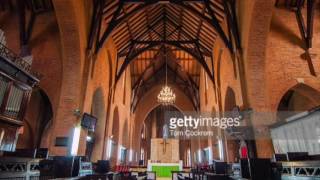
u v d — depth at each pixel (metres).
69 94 10.88
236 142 14.74
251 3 9.77
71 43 10.84
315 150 9.09
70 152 10.07
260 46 10.43
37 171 6.24
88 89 11.52
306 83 11.08
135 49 18.72
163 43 18.05
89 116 11.40
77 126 10.56
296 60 11.47
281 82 11.10
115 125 18.72
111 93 16.22
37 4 12.55
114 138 18.58
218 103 16.14
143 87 26.09
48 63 11.97
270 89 10.99
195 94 23.94
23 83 6.80
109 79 16.23
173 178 18.00
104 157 14.91
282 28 12.06
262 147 9.87
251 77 10.62
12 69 6.20
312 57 11.46
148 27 17.97
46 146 15.70
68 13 10.05
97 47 12.48
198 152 23.86
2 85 5.99
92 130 12.20
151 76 25.55
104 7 12.65
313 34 11.95
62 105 10.75
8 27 12.43
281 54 11.55
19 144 14.58
